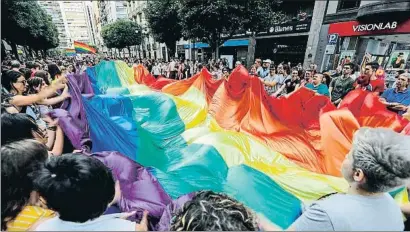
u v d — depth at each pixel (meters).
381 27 7.96
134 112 3.97
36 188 0.96
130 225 1.05
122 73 5.79
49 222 0.97
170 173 2.29
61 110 2.44
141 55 27.59
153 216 1.57
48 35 17.53
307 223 1.01
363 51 8.80
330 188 2.15
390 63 7.85
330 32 9.88
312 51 10.59
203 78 4.52
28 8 11.63
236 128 3.48
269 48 13.70
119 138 2.87
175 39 13.72
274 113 3.39
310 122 3.28
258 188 2.05
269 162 2.53
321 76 4.54
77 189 0.89
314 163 2.68
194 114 3.84
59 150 2.23
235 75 4.00
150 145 2.94
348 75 4.72
